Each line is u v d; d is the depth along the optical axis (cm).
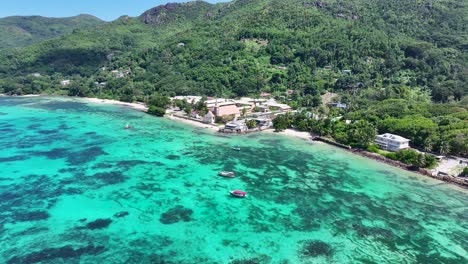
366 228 7875
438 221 8312
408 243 7344
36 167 11069
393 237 7550
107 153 12681
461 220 8394
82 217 7950
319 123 16350
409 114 16425
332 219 8231
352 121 16825
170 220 7931
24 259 6353
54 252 6594
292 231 7650
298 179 10619
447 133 13375
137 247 6862
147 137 15162
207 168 11331
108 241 7031
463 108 16275
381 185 10388
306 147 14175
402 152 12556
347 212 8606
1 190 9256
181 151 13150
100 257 6494
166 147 13650
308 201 9125
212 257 6631
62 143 13875
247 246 7031
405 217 8450
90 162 11644
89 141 14300
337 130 15462
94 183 9869
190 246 6962
